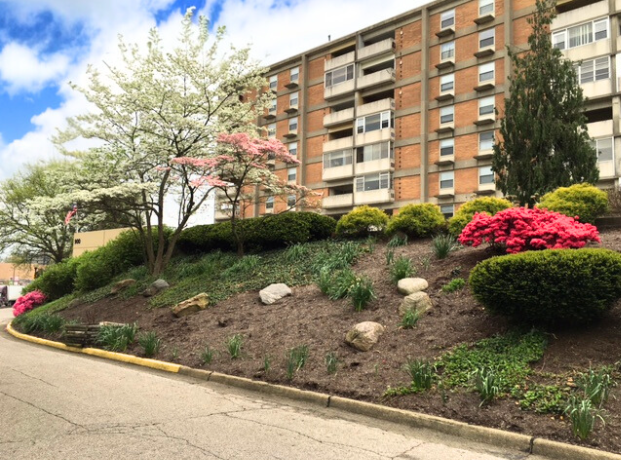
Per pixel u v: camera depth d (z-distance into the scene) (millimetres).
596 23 29594
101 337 11750
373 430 5477
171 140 17844
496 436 5051
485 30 33938
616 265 6348
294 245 15648
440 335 7715
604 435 4680
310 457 4465
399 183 36812
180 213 18891
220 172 16953
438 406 5824
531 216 9500
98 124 17766
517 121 16359
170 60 17641
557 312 6629
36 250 43719
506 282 6930
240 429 5344
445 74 35500
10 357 10820
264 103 19750
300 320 9812
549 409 5281
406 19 38469
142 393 7148
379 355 7555
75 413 5824
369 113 38781
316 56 44375
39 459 4258
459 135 34125
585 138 15984
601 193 11984
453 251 11750
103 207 17078
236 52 18578
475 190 32594
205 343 10008
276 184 18422
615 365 5824
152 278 17312
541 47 17031
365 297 9547
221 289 13602
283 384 7422
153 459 4281
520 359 6410
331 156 40750
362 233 15812
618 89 28250
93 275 19828
